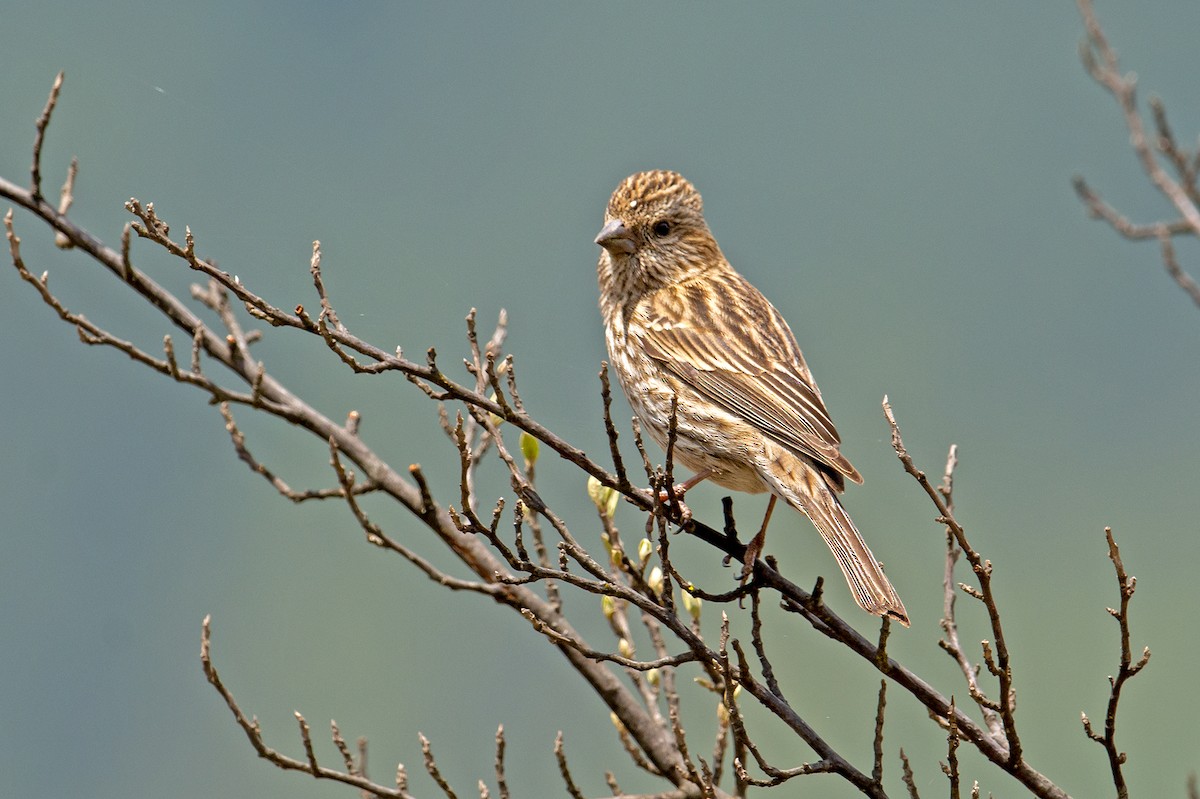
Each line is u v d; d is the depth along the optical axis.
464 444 8.25
